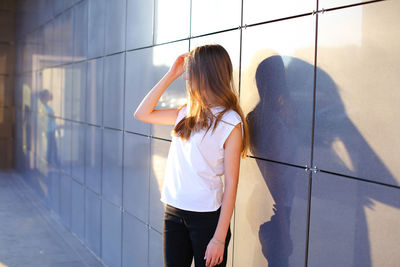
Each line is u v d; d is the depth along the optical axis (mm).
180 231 1792
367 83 1396
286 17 1730
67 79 4852
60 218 5164
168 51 2705
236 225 2055
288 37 1721
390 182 1336
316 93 1592
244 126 1805
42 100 6055
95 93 3980
